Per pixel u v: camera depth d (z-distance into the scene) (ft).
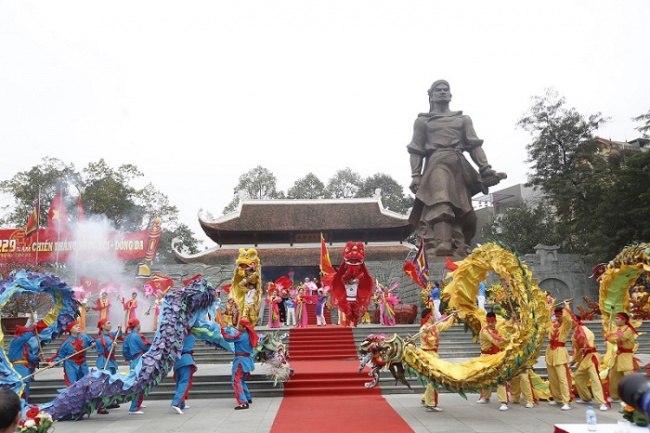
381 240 142.72
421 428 26.25
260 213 146.20
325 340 58.85
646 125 100.32
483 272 34.88
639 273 33.63
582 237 116.26
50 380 42.34
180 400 33.14
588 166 129.39
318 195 239.91
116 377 31.76
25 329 35.14
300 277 140.05
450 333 59.31
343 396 37.99
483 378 29.71
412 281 87.81
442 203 90.43
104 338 38.01
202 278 36.86
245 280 53.83
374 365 31.07
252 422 28.84
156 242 104.42
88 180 164.86
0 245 100.73
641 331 62.80
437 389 30.96
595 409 31.32
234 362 34.81
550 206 146.10
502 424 27.14
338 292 69.67
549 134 135.95
